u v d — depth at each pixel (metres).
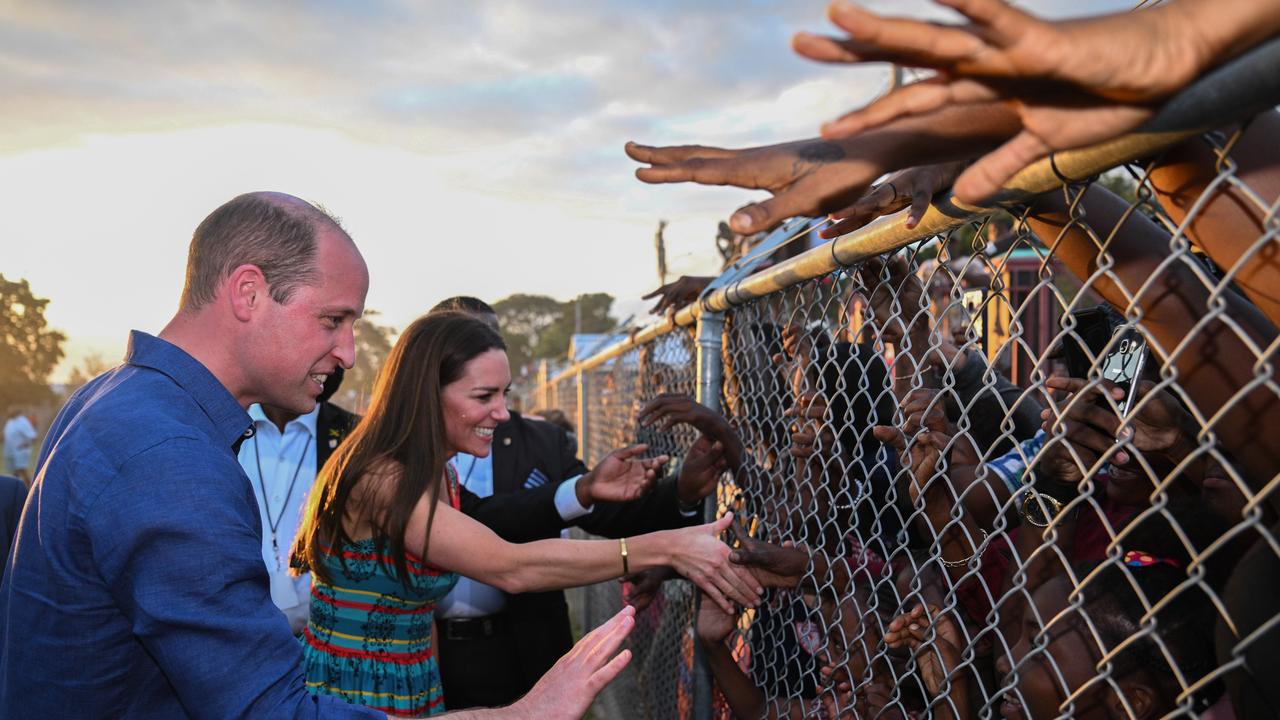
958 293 1.10
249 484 1.44
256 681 1.25
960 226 1.08
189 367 1.47
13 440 15.40
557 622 3.09
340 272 1.57
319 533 2.19
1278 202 0.64
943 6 0.50
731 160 0.86
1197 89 0.56
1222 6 0.51
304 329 1.54
